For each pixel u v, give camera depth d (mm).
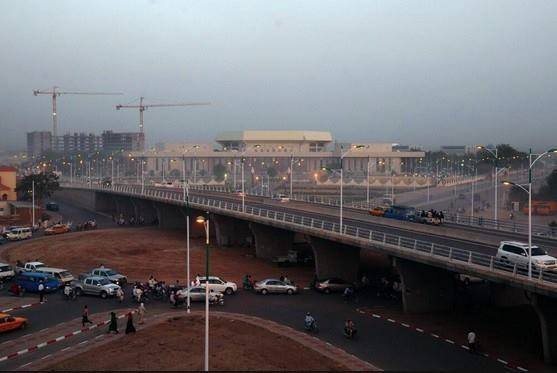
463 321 49188
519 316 50906
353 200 166625
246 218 79875
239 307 53438
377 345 42000
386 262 77375
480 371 36812
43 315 49750
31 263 68812
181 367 35531
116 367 35781
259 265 77438
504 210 130500
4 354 38875
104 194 158875
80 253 85688
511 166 185000
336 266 65875
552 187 143125
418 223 72750
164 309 52188
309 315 45719
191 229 113000
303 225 66750
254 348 39750
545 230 82875
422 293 52344
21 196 152875
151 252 86875
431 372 36469
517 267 38656
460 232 62406
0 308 52125
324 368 36156
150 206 130375
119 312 50656
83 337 42719
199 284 57844
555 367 37781
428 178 193750
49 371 35312
